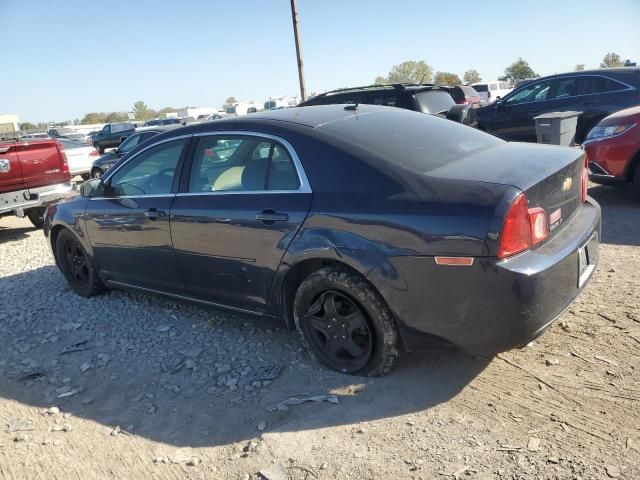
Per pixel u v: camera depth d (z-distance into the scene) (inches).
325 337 135.3
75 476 110.6
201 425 122.3
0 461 117.2
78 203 197.9
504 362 131.1
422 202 112.8
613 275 173.2
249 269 142.3
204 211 149.2
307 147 132.6
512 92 461.1
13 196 333.1
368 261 117.6
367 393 125.3
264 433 115.7
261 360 146.9
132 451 116.3
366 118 146.9
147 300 200.5
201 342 161.6
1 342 177.9
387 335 122.8
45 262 275.6
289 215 130.1
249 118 151.6
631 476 92.6
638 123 251.3
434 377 128.3
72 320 189.8
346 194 123.1
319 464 104.9
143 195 171.9
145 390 139.3
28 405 138.7
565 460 98.0
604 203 274.2
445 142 138.6
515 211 105.4
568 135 323.0
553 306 110.3
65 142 661.3
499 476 96.1
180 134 164.2
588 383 119.3
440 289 111.3
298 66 609.6
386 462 103.1
